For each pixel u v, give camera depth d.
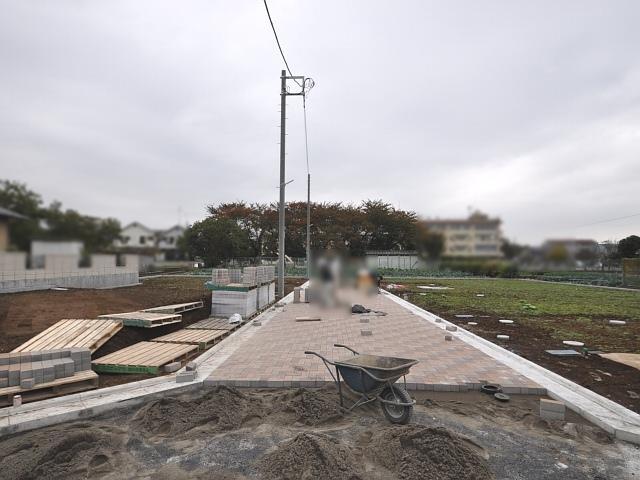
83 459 3.57
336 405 4.83
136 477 3.36
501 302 17.20
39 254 11.38
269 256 53.81
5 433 4.03
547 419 4.57
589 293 22.36
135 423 4.36
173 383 5.52
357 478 3.30
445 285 27.83
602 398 5.09
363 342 8.34
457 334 9.34
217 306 11.16
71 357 5.46
